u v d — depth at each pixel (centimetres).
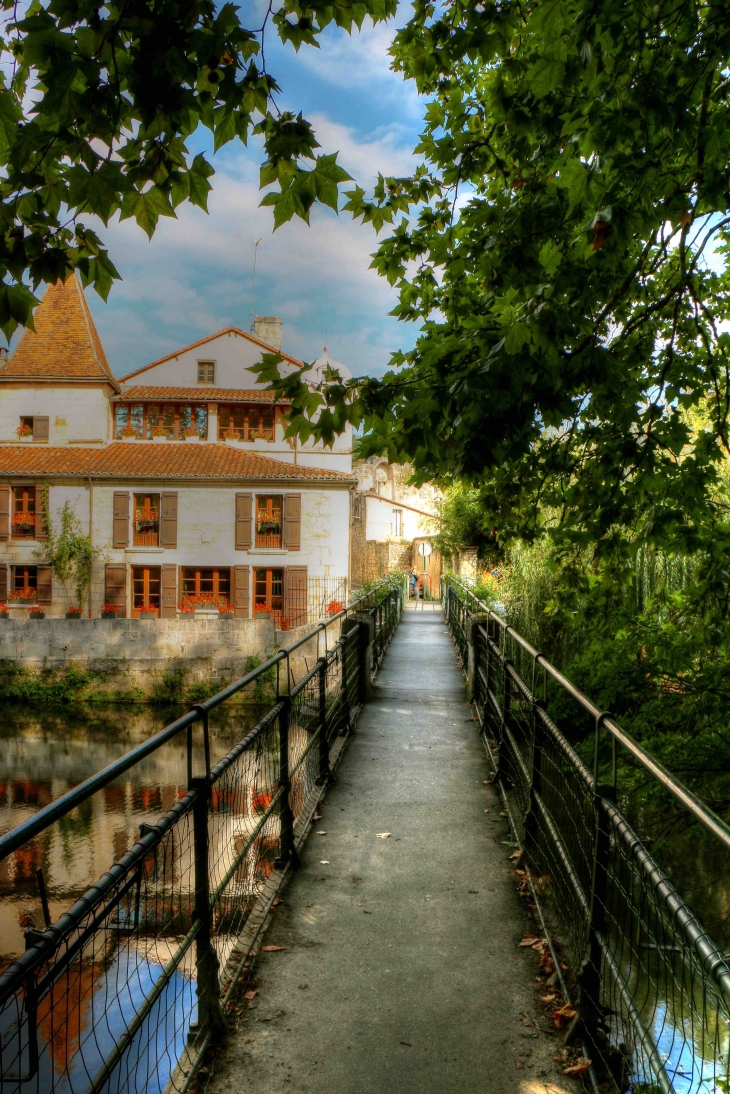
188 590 2736
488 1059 276
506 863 463
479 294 559
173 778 1563
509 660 621
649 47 367
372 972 338
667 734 670
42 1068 355
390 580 2159
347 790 614
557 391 375
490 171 563
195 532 2708
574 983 318
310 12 295
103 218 276
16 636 2273
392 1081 264
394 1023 299
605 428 520
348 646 852
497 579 1479
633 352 506
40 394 2927
